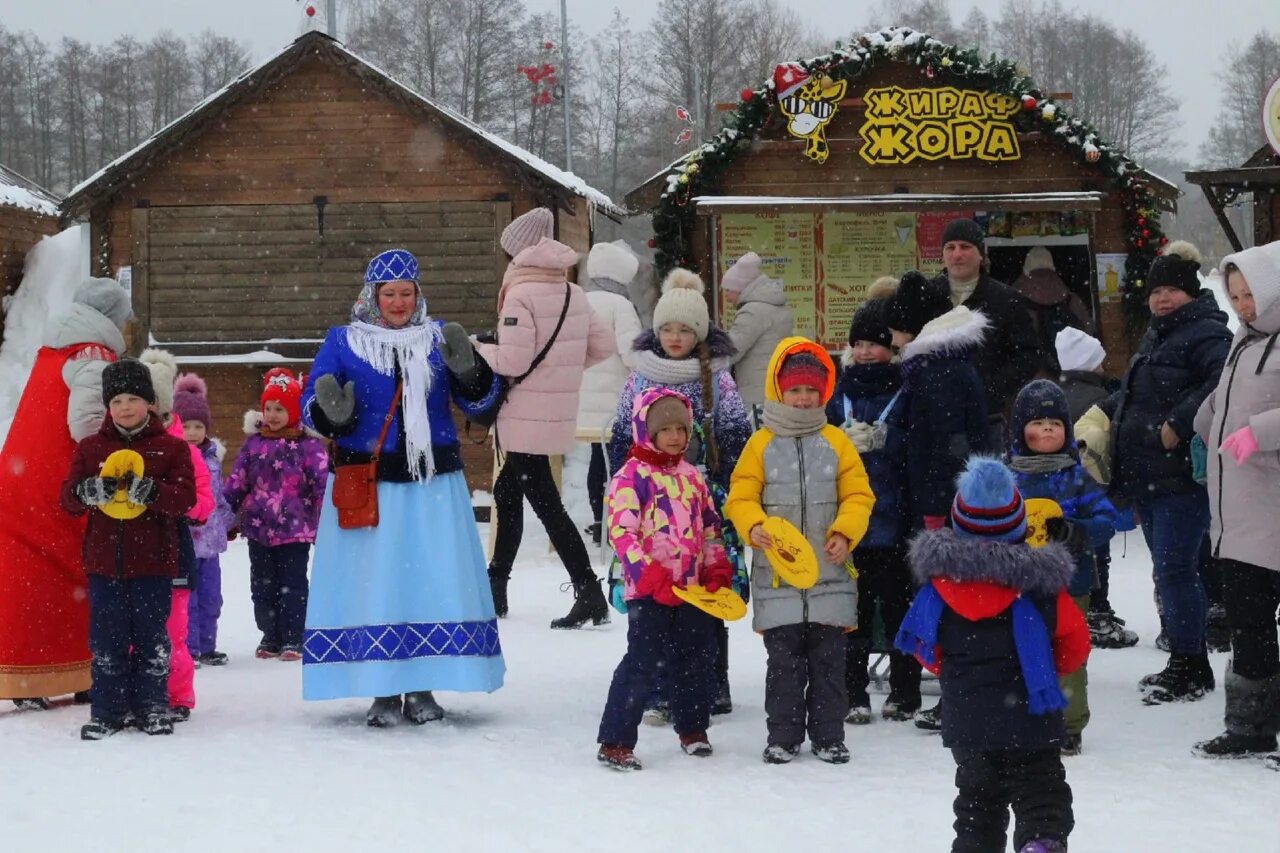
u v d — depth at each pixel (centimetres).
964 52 1509
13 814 523
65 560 740
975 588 434
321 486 924
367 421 703
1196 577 720
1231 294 617
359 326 712
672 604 613
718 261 1556
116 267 1781
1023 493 620
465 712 712
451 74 5838
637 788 558
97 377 721
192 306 1772
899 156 1529
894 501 680
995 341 770
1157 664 827
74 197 1745
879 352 697
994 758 437
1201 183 1483
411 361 705
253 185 1769
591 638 927
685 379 715
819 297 1566
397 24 5922
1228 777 566
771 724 609
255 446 921
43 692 733
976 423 669
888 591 687
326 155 1762
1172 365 720
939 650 446
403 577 689
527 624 987
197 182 1770
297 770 590
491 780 572
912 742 643
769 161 1539
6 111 6694
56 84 6775
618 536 607
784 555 597
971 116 1525
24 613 731
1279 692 599
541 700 740
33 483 737
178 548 695
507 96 5731
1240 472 601
